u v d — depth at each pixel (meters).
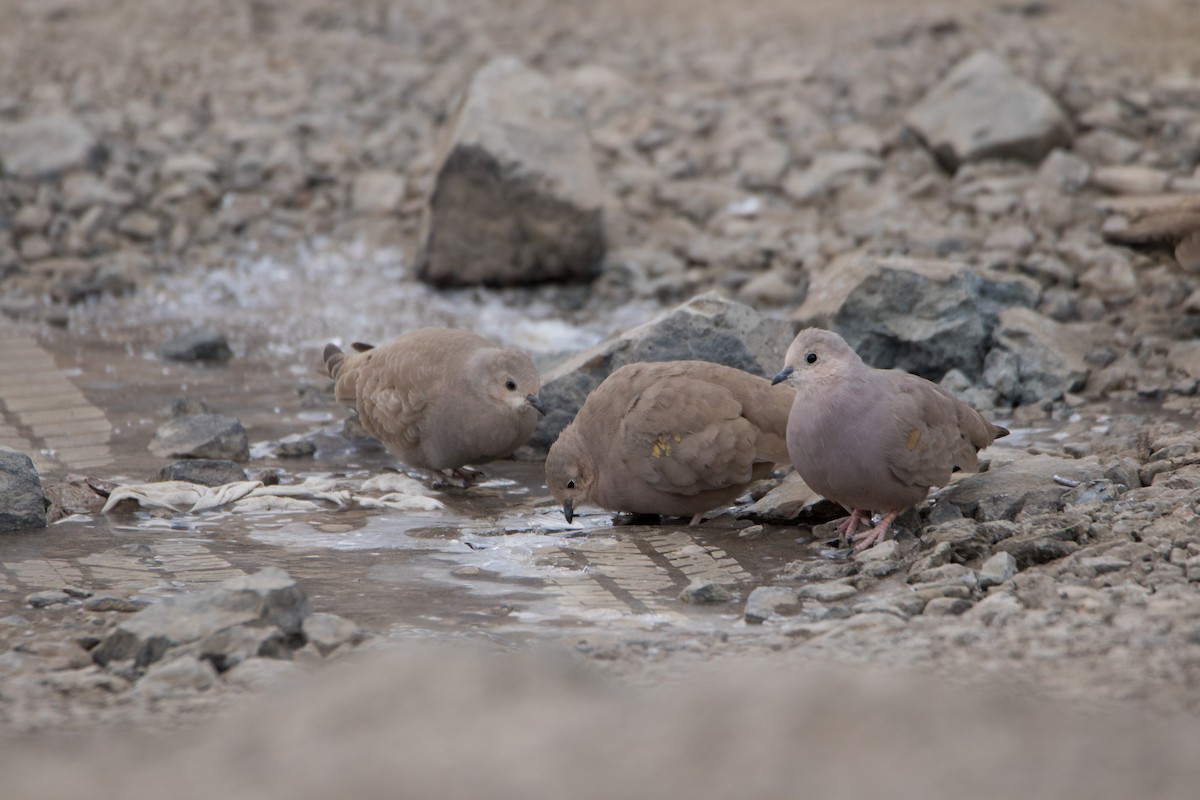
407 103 25.12
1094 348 15.38
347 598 9.55
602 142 22.86
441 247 19.17
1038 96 21.00
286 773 6.30
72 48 28.73
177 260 20.03
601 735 6.60
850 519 10.88
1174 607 8.41
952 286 14.90
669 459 10.88
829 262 18.75
